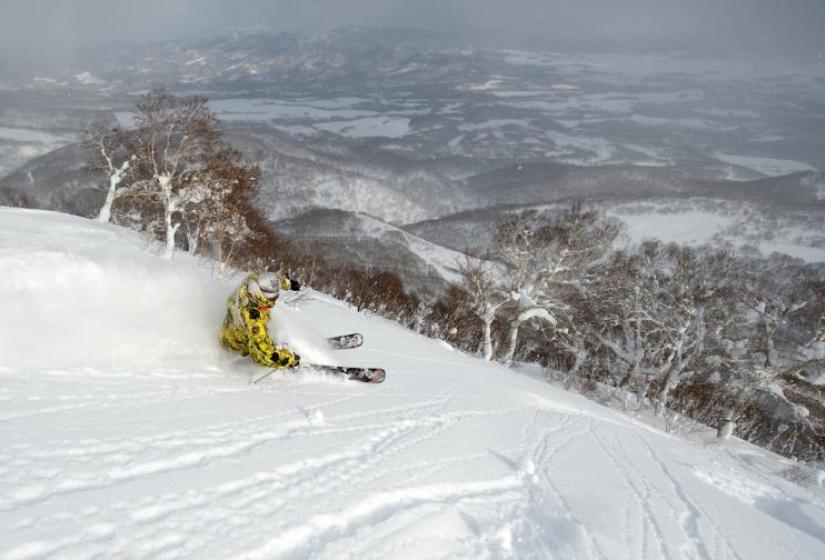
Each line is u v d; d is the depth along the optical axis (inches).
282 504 95.7
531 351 1330.0
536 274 971.3
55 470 86.5
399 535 97.9
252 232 799.1
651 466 221.9
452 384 268.7
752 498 241.9
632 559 121.3
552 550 112.7
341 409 163.8
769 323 913.5
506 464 160.6
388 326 586.9
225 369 166.1
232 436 119.6
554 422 255.4
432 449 152.0
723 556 140.6
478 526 112.7
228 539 80.7
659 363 1031.0
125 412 117.1
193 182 781.9
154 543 74.9
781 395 908.6
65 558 67.0
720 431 778.2
